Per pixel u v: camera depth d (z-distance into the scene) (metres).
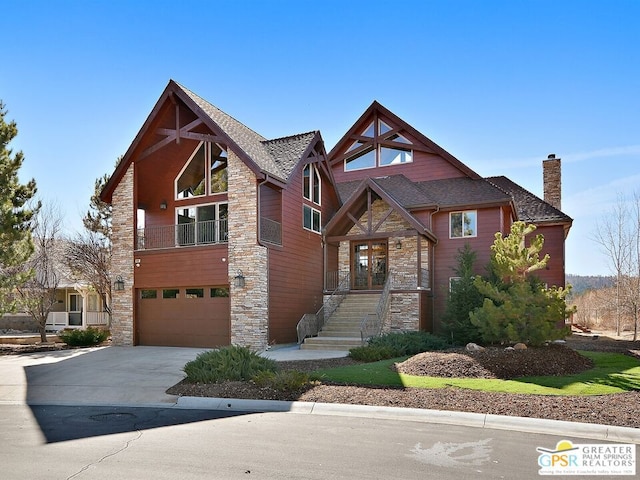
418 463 5.89
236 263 17.89
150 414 8.92
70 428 7.90
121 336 19.59
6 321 31.67
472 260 19.52
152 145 20.14
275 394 9.77
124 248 19.91
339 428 7.63
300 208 21.08
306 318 19.89
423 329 20.86
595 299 36.53
